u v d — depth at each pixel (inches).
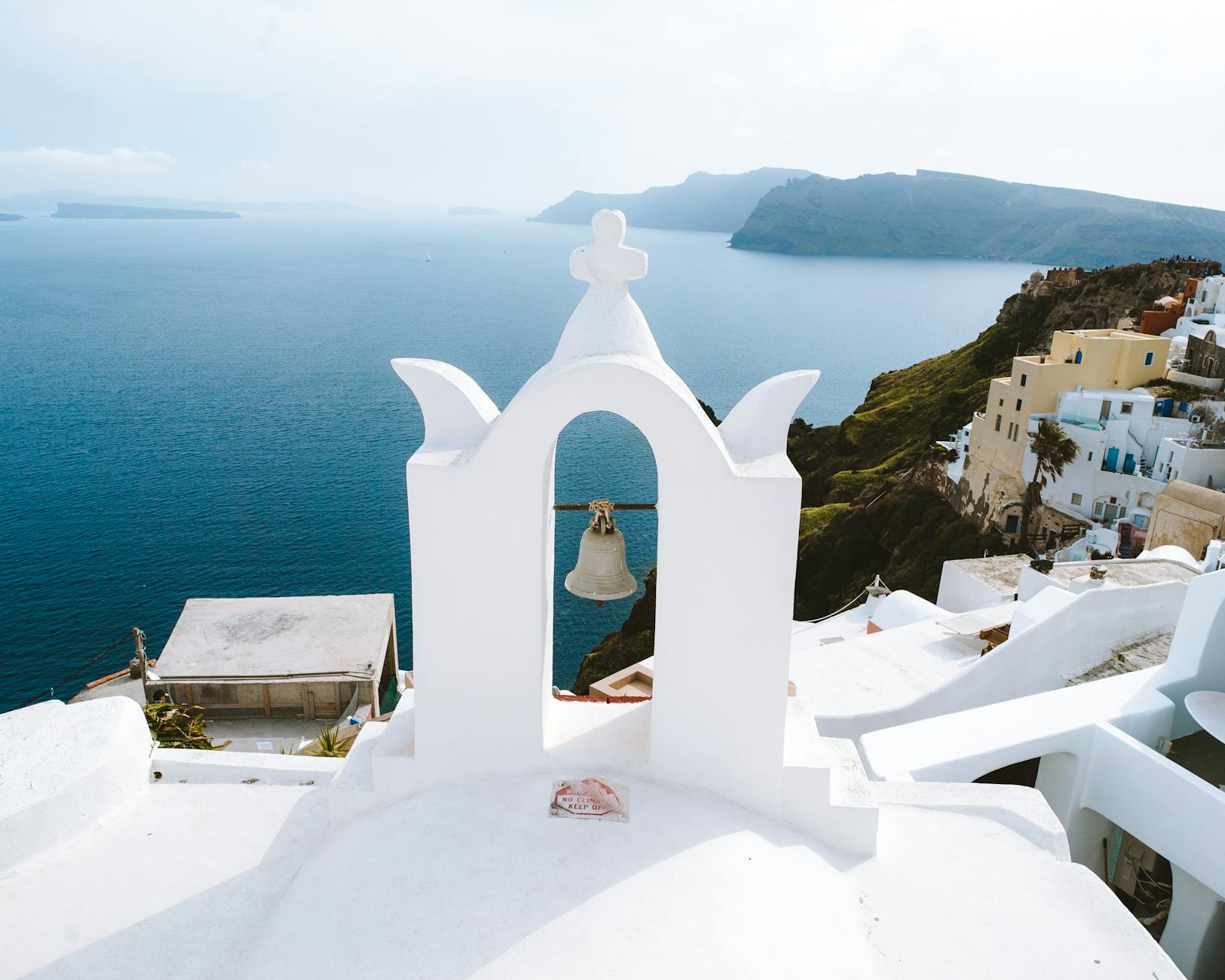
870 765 294.0
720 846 164.6
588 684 1775.3
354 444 4244.6
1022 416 1974.7
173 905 177.3
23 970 162.4
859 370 6894.7
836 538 2406.5
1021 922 177.5
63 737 205.2
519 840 160.7
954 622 636.7
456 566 168.9
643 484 3272.6
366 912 148.6
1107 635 521.7
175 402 5073.8
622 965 135.5
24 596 2506.2
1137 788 294.8
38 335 7332.7
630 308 168.7
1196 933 289.1
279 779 220.2
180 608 2453.2
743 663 171.6
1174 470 1694.1
